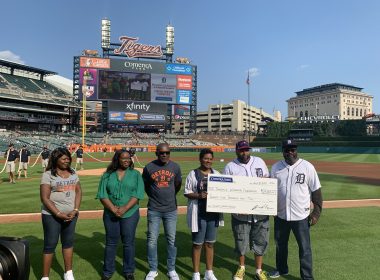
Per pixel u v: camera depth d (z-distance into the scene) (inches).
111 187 213.6
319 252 263.4
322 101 7490.2
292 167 212.7
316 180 211.6
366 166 1348.4
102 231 334.3
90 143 2925.7
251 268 238.4
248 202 211.3
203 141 3430.1
